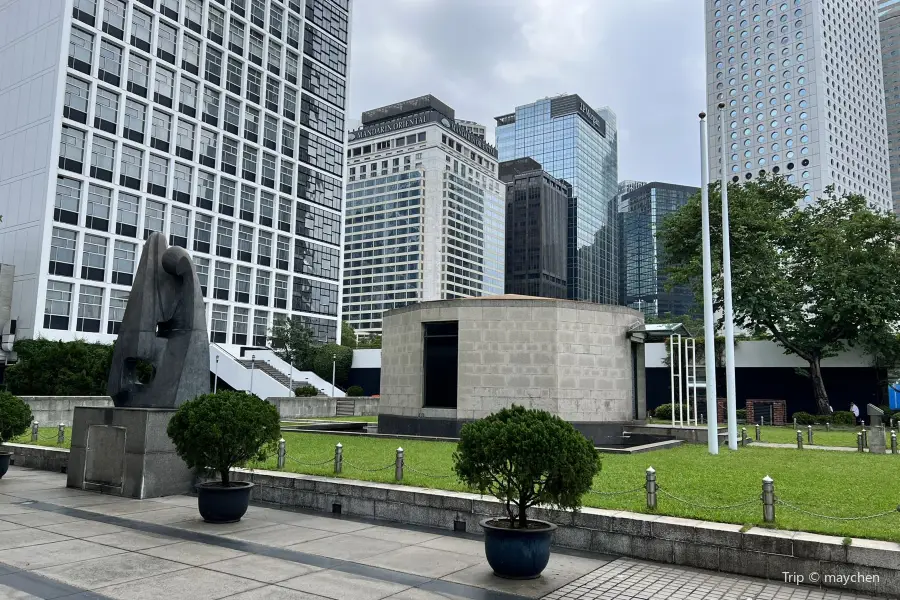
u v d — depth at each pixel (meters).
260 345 57.22
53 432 23.53
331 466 14.54
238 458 11.30
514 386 21.75
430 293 144.62
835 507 10.24
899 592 7.33
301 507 12.35
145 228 47.25
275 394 45.25
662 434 23.64
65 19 42.41
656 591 7.49
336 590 7.26
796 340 39.16
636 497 10.92
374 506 11.45
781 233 37.62
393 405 24.31
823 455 18.67
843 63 128.25
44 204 41.06
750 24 128.88
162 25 49.50
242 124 55.91
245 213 56.25
